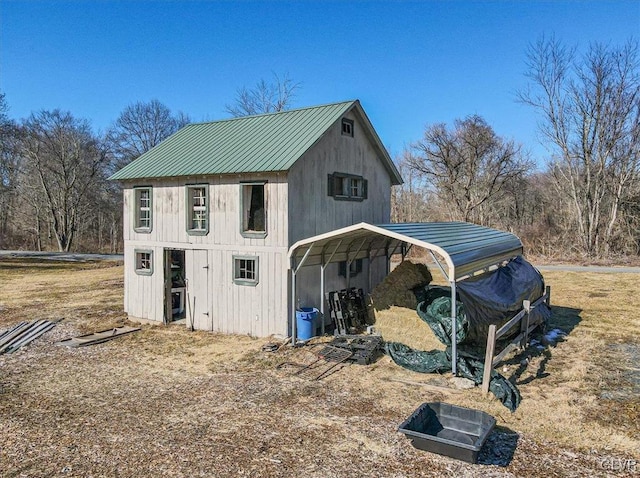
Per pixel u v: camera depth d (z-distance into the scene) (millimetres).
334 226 13320
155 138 50094
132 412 7402
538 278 12688
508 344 9930
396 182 16719
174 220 13469
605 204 32312
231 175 12258
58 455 5984
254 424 6887
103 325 13773
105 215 49188
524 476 5371
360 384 8547
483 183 37531
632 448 6047
